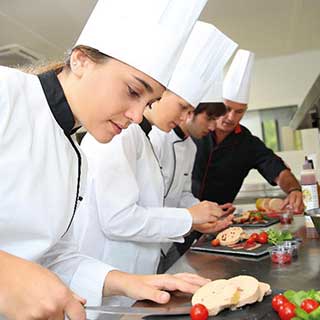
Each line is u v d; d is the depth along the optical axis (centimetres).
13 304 52
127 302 101
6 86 71
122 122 80
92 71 77
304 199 142
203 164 228
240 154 236
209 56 133
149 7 82
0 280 53
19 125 72
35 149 74
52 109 78
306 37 343
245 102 213
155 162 133
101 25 80
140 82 77
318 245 115
